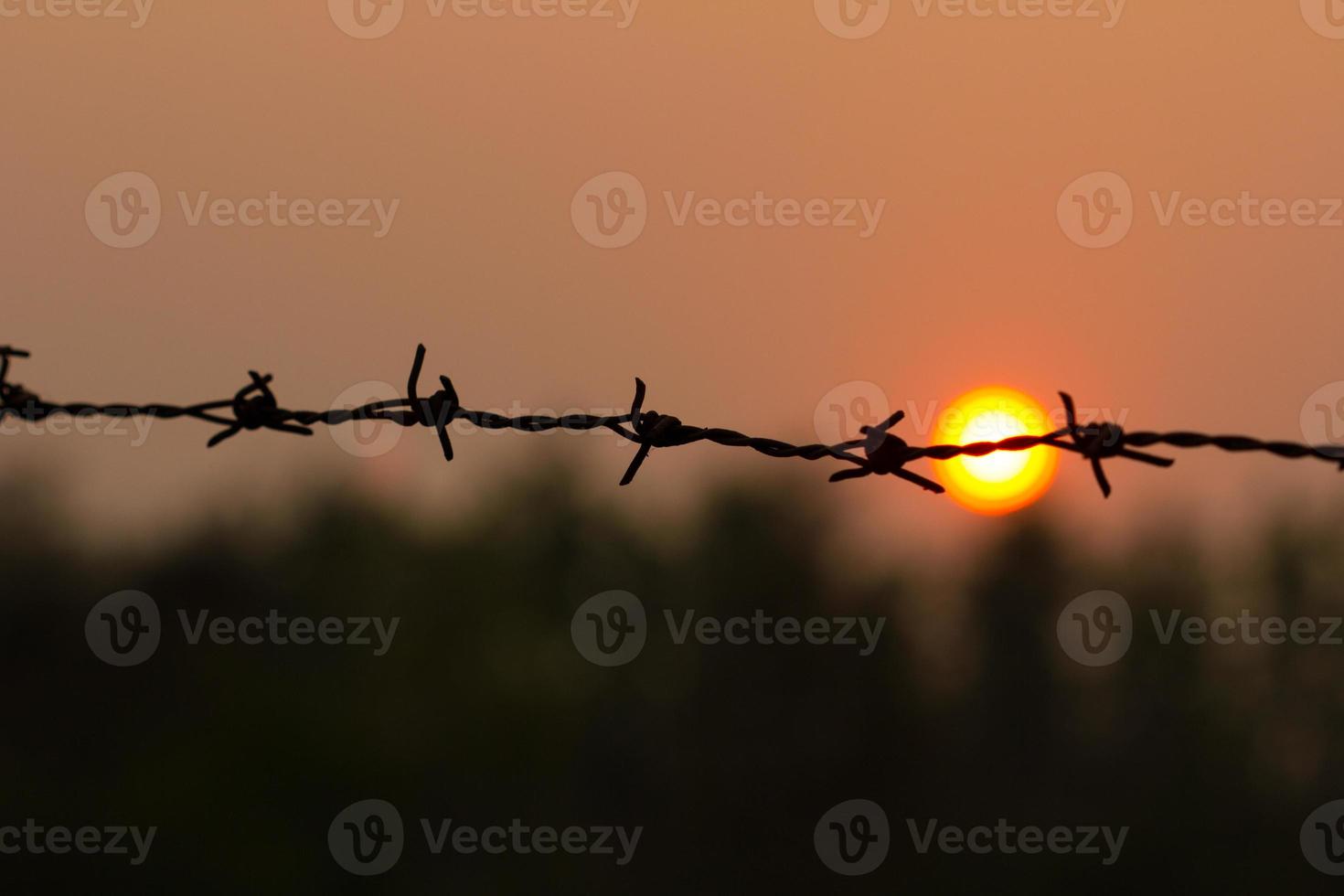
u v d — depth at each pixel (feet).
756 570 127.54
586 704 121.49
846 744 125.90
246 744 111.86
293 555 125.29
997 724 129.39
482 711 116.98
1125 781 127.44
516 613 123.44
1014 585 131.75
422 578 124.06
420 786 113.80
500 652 122.21
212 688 115.55
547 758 118.01
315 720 113.50
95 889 107.04
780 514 129.49
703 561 128.77
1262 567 130.93
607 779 121.08
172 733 113.91
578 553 126.21
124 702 116.67
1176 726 128.47
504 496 127.34
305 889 108.17
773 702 125.90
